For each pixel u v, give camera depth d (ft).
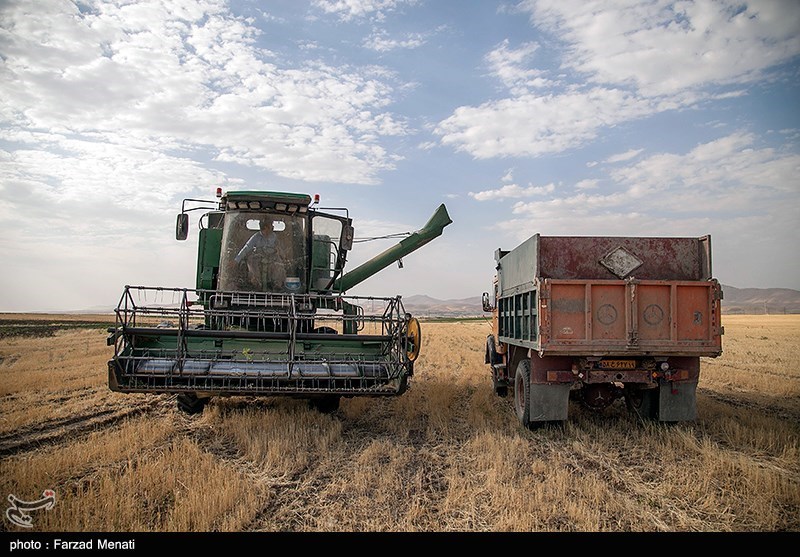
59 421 31.09
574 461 22.90
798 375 50.49
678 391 27.99
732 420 28.78
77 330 138.21
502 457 22.59
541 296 26.35
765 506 17.47
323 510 17.51
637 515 17.02
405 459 22.80
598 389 30.12
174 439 26.21
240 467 22.11
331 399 31.91
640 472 21.39
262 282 32.19
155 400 38.14
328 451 24.26
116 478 19.65
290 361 27.27
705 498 18.38
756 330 142.72
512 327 34.71
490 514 17.15
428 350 82.84
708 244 28.32
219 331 27.48
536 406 28.17
